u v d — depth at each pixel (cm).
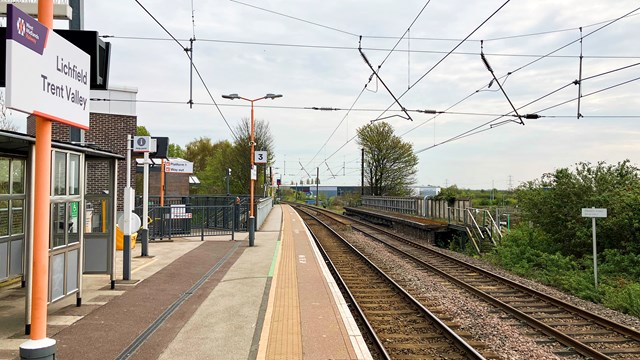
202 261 1517
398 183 6069
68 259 887
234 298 1033
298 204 8462
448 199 3189
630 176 1923
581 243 1873
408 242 2516
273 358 666
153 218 2042
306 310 934
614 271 1623
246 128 5250
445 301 1179
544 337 909
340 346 719
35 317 479
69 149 876
